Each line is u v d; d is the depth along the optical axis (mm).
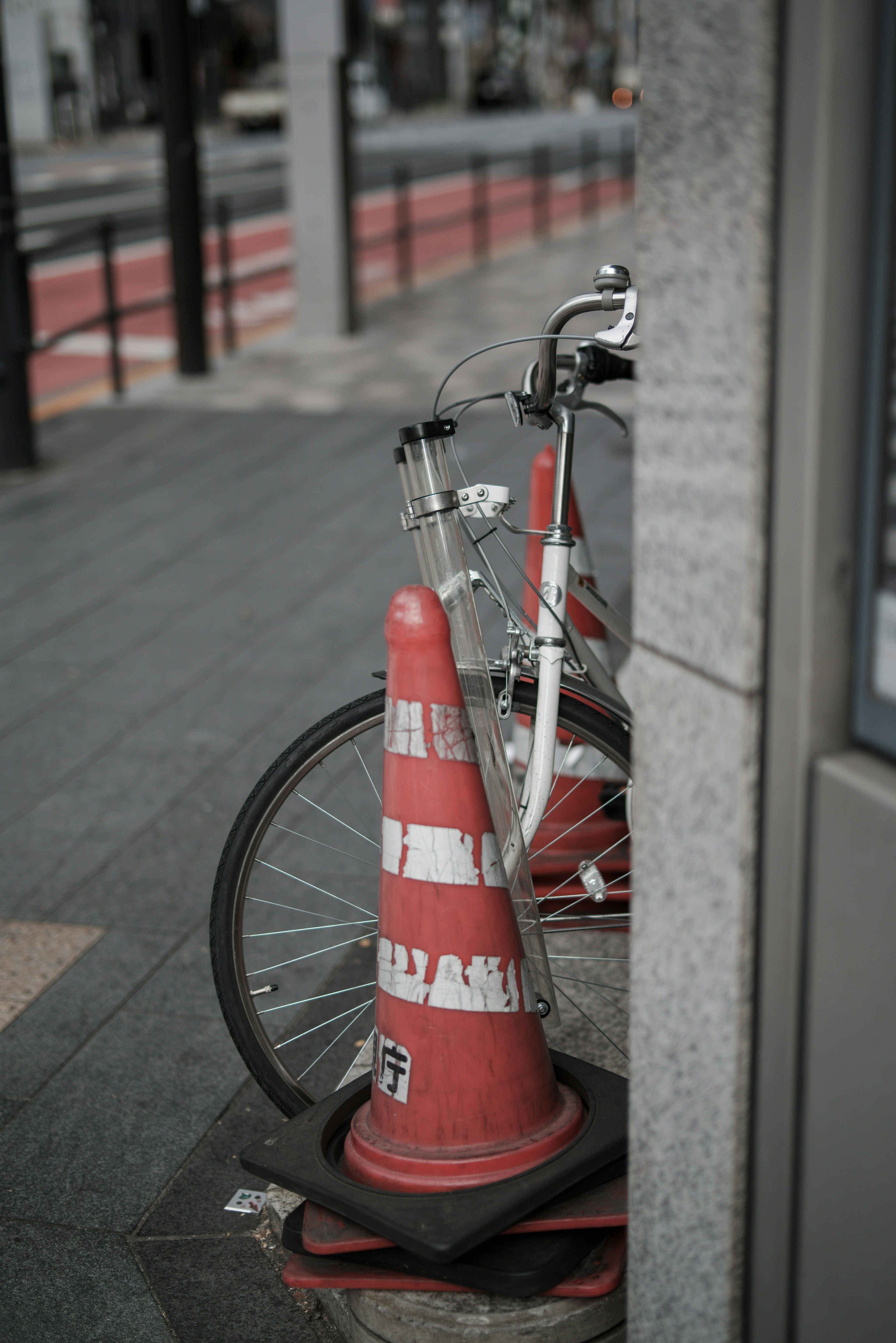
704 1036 1521
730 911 1445
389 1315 1938
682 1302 1636
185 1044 2895
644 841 1576
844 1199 1372
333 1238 1925
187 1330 2145
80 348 11477
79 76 39938
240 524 6543
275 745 4297
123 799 3994
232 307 11891
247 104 41469
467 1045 1930
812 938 1365
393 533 6316
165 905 3438
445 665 1889
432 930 1916
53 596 5707
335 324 11086
